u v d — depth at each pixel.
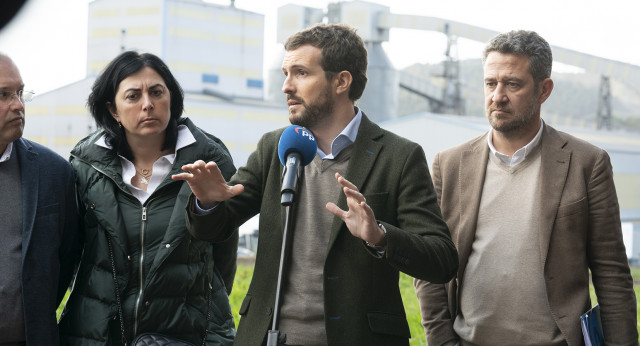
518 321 2.57
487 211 2.70
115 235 2.60
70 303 2.66
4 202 2.54
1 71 2.46
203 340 2.69
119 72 2.64
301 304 2.24
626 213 24.27
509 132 2.68
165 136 2.76
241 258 10.52
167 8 26.34
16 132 2.50
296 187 2.00
